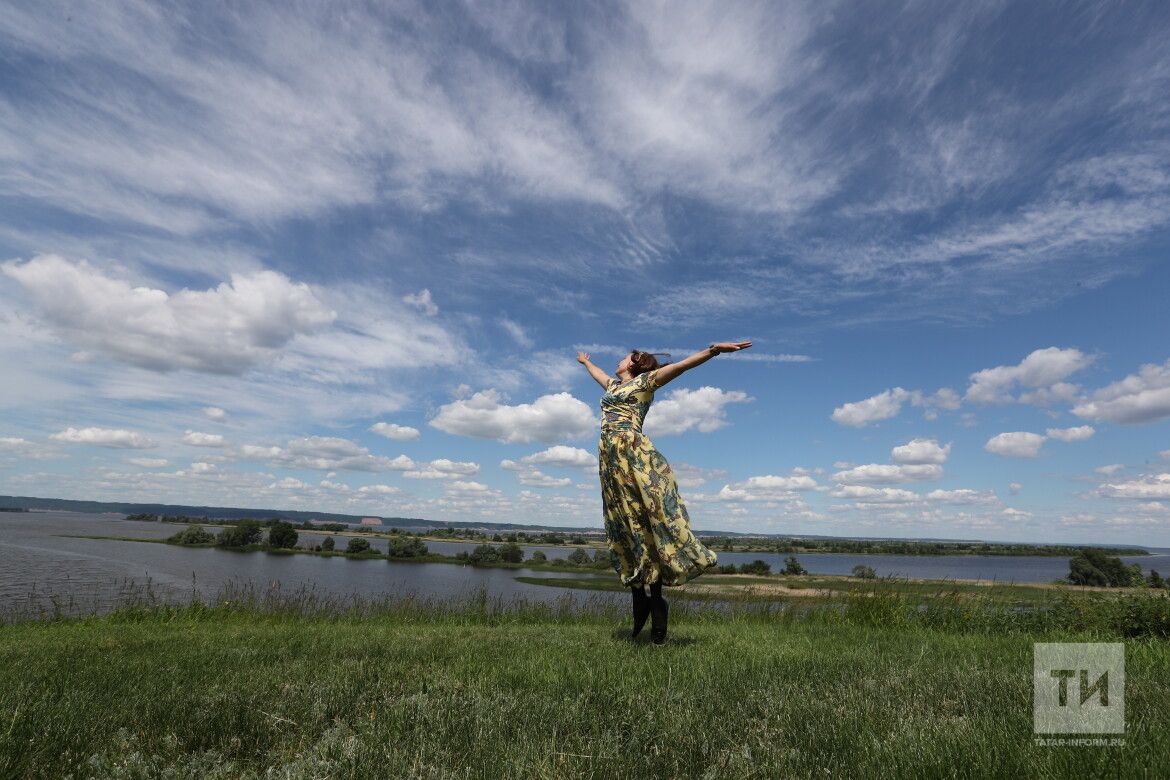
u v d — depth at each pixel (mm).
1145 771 1754
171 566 44000
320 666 3553
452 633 6230
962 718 2391
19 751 1931
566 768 1880
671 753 2043
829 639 5805
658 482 4809
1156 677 3215
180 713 2441
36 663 3850
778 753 2039
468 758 1951
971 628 7168
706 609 9125
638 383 5000
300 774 1801
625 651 4359
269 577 36438
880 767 1885
